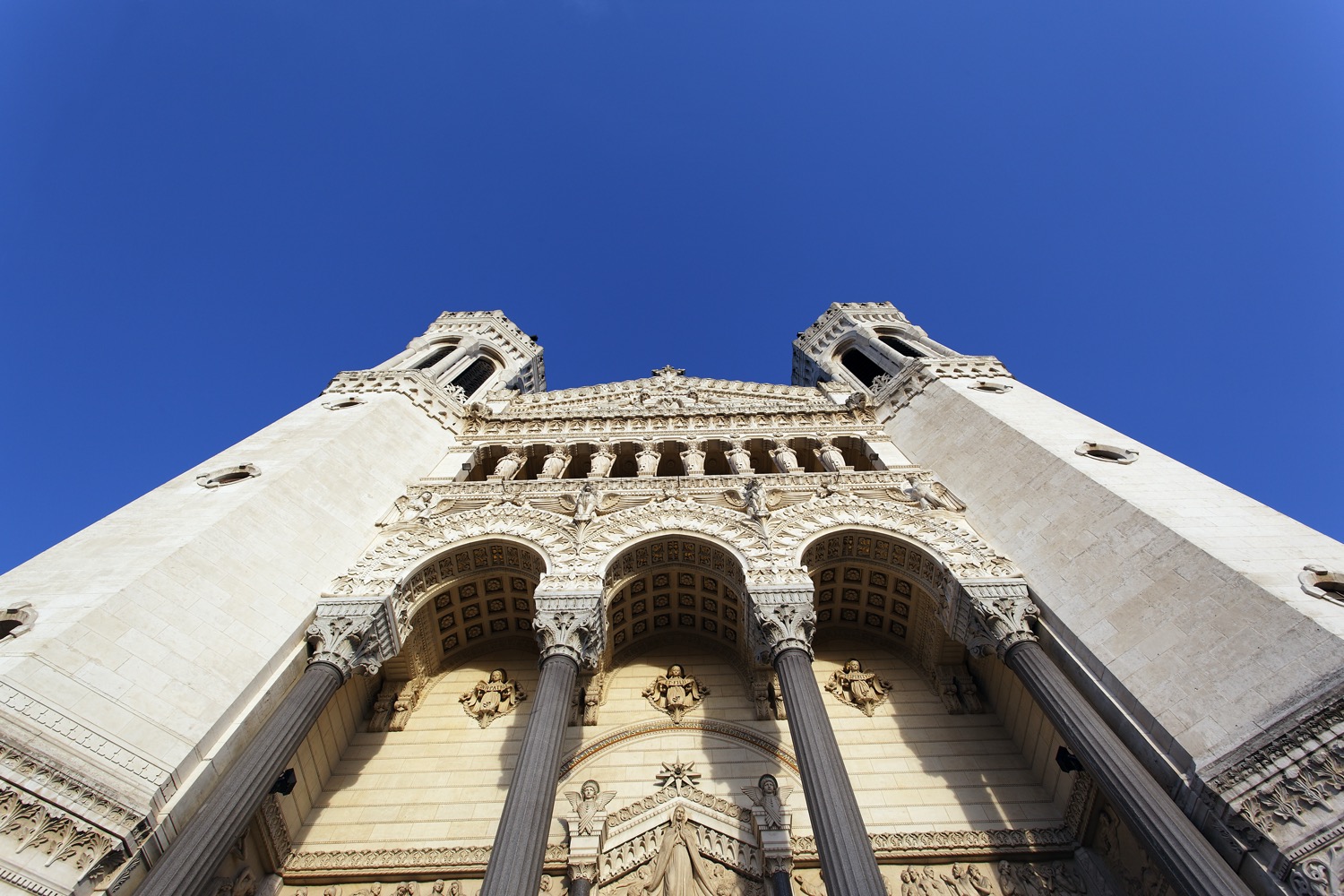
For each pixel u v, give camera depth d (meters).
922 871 16.09
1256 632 13.27
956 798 17.64
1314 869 10.70
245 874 15.54
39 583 14.80
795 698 15.62
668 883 15.66
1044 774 17.89
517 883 11.71
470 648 22.70
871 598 22.06
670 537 20.94
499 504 22.70
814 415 30.52
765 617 17.50
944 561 19.23
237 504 18.59
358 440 24.59
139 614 14.47
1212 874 11.09
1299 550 14.97
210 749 13.91
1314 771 11.38
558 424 30.78
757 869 15.95
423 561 20.02
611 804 17.59
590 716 19.73
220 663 15.07
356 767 18.95
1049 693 15.09
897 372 35.12
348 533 21.17
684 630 22.88
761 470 29.22
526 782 13.59
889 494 23.11
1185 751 12.97
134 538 16.86
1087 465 19.62
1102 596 16.34
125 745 12.59
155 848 12.20
